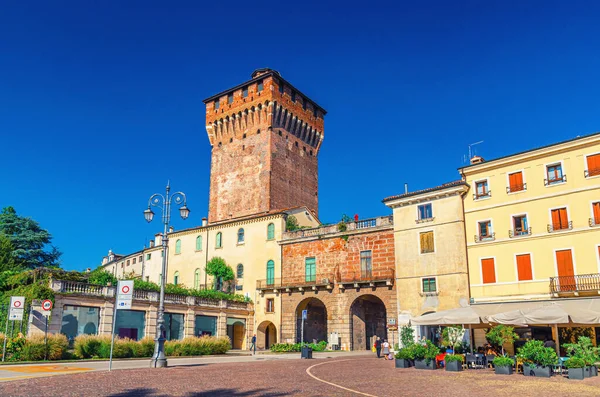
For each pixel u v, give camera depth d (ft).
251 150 217.36
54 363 94.94
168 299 150.51
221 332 167.22
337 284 161.27
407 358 90.58
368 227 158.40
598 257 110.73
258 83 221.87
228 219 216.74
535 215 121.90
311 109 243.19
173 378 68.13
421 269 137.80
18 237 201.26
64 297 123.75
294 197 221.25
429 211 140.67
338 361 107.34
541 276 117.91
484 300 124.98
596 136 114.73
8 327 118.21
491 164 130.62
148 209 97.25
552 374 76.59
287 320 171.01
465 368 88.53
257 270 183.83
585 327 107.14
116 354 115.24
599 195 113.19
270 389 57.21
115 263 261.44
